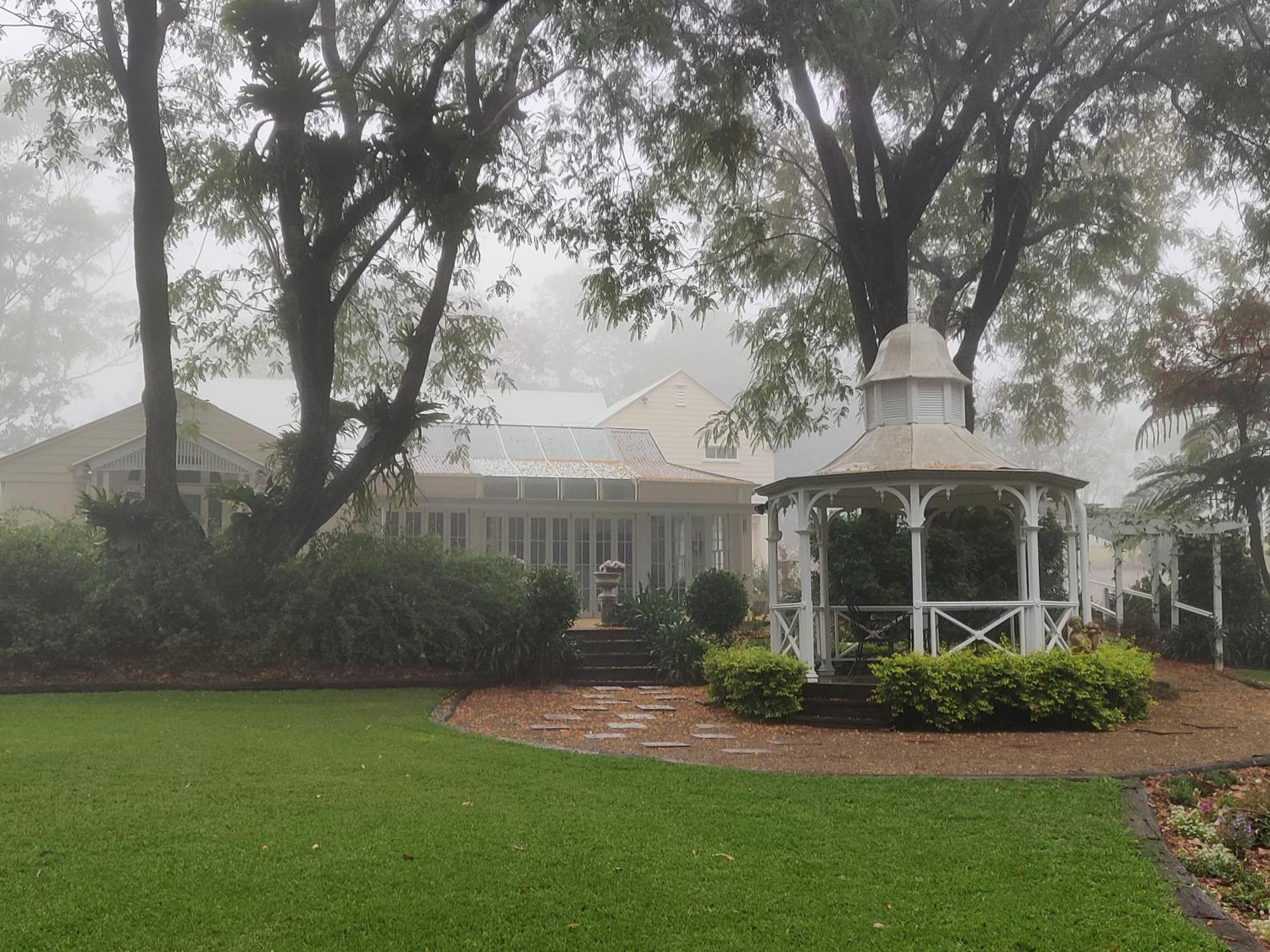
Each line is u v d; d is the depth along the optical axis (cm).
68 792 819
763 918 568
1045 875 641
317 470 1727
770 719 1312
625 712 1405
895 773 950
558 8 1575
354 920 558
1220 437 2525
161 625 1566
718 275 2070
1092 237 2056
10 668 1514
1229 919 573
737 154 1753
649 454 2847
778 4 1501
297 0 1636
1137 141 2256
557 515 2558
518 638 1670
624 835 717
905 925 558
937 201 2258
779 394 2172
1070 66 1883
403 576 1712
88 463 2312
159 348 1673
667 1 1581
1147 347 2330
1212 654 1997
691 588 1905
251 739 1071
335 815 761
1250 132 1859
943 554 1725
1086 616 1391
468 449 2544
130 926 548
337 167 1552
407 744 1060
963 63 1722
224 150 1859
